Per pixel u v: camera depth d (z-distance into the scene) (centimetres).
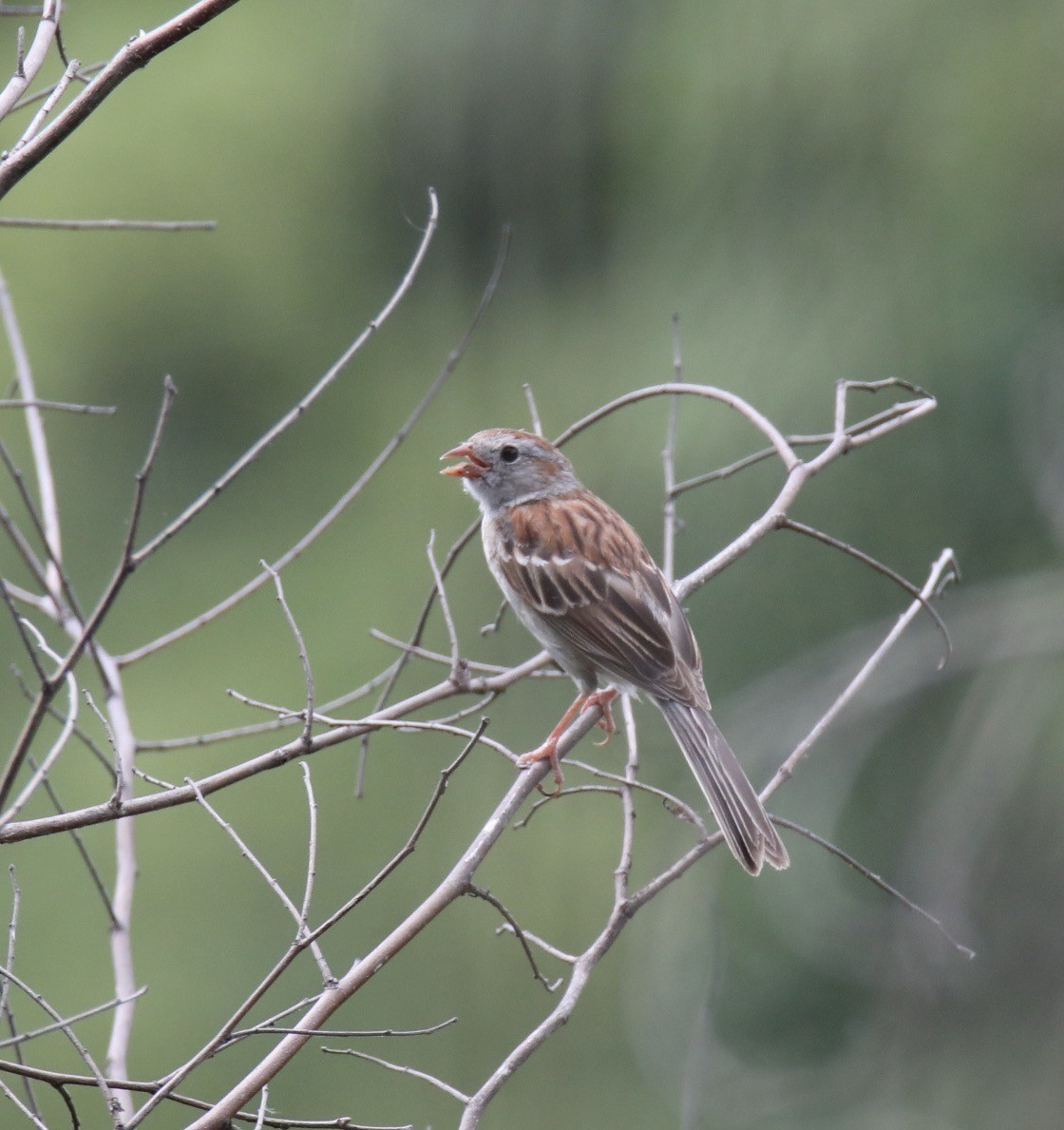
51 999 1630
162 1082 505
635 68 1312
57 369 2308
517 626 1314
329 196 2361
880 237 1319
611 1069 1296
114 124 2383
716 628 1310
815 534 696
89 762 1797
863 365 1301
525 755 736
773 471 1266
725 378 1299
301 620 2119
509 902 1285
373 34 1377
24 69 557
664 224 1347
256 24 2375
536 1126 1288
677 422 1289
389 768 1778
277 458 2302
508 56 1310
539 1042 529
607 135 1327
